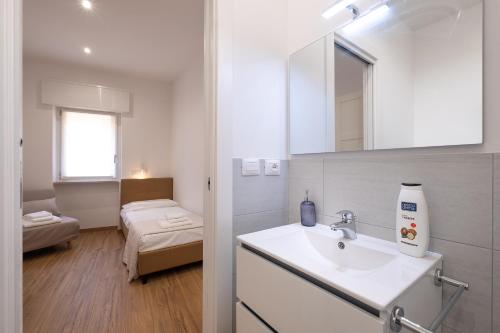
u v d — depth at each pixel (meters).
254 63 1.37
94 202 4.01
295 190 1.48
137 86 4.22
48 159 3.56
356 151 1.16
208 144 1.29
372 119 1.10
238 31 1.31
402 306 0.64
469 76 0.82
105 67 3.73
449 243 0.85
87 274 2.44
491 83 0.78
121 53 3.26
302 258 0.86
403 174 0.98
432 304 0.81
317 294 0.72
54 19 2.49
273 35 1.46
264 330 0.92
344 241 1.05
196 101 3.31
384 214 1.04
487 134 0.78
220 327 1.24
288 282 0.82
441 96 0.88
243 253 1.05
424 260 0.83
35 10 2.35
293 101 1.48
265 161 1.41
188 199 3.61
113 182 4.15
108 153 4.10
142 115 4.27
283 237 1.12
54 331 1.60
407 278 0.71
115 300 1.97
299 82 1.44
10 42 0.87
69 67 3.70
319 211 1.33
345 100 1.21
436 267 0.83
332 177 1.26
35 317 1.74
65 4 2.26
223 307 1.24
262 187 1.40
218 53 1.22
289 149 1.51
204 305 1.32
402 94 0.99
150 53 3.26
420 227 0.85
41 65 3.52
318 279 0.73
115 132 4.15
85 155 3.93
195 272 2.49
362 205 1.13
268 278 0.91
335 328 0.67
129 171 4.16
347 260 1.02
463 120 0.83
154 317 1.76
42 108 3.53
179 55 3.31
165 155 4.50
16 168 0.89
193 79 3.41
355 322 0.62
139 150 4.25
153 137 4.38
